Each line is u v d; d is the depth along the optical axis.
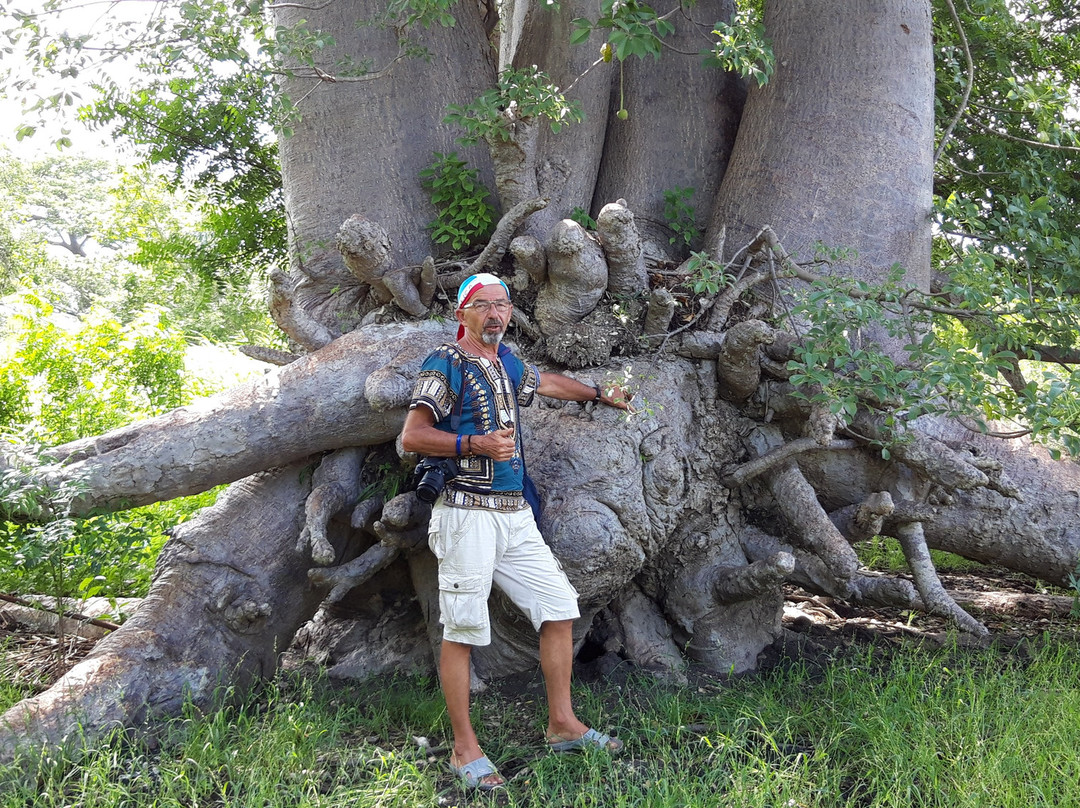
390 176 5.21
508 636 4.46
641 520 4.30
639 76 5.75
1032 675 4.29
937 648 4.88
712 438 4.71
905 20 5.14
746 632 4.77
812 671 4.61
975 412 4.23
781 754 3.51
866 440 4.55
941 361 4.03
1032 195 5.84
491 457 3.45
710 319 4.76
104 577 5.03
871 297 4.31
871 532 4.62
